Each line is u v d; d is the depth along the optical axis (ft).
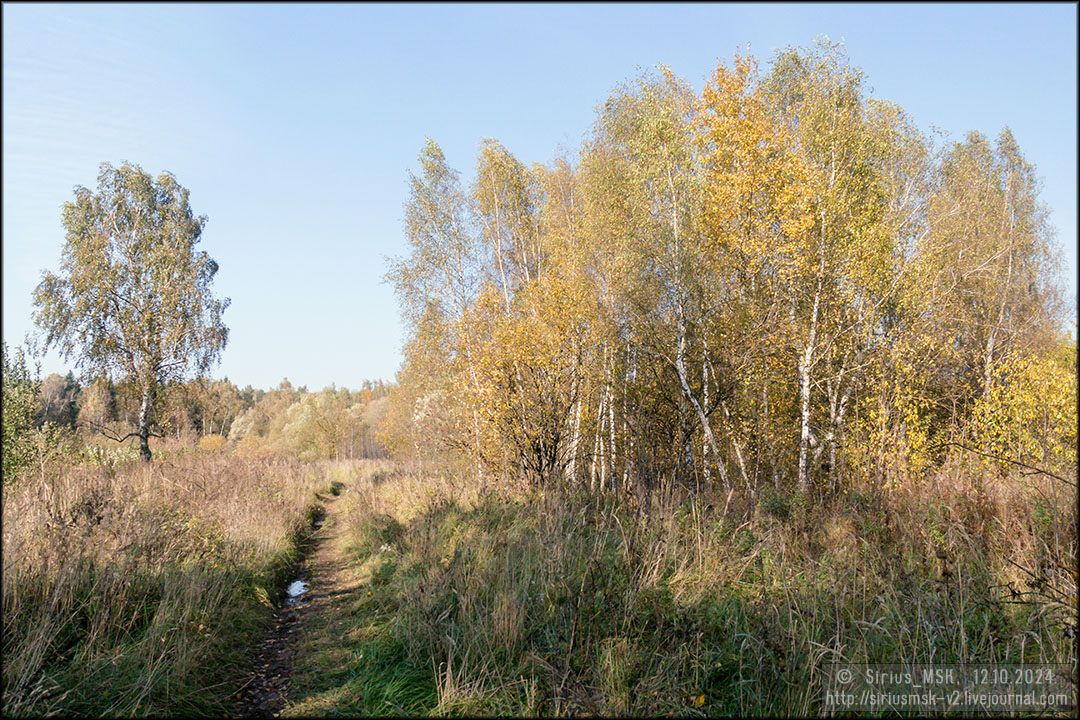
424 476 52.95
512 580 18.34
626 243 41.45
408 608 18.37
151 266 72.38
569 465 42.63
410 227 53.88
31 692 12.55
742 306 38.91
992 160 68.69
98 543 19.52
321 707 14.37
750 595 17.60
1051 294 61.57
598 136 48.44
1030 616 14.35
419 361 54.24
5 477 31.55
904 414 38.45
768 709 12.44
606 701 12.64
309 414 168.35
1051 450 28.25
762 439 40.01
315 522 46.44
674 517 23.72
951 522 19.52
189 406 77.20
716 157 38.40
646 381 41.42
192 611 18.02
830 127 41.32
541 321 39.65
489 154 55.11
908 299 41.88
